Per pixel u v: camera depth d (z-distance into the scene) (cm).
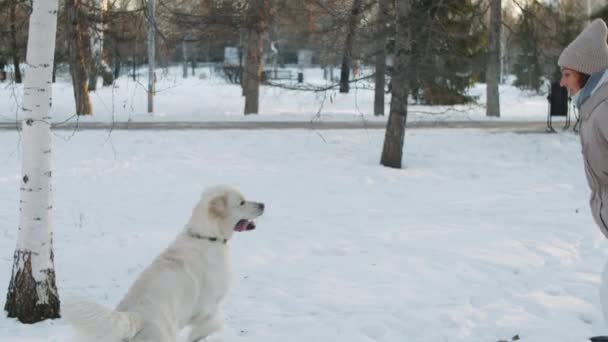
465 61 1714
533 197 1346
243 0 1405
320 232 990
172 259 485
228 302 661
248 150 1770
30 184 595
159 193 1278
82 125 2064
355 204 1238
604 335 563
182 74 6212
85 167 1480
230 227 516
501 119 2631
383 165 1689
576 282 736
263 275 761
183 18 1229
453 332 577
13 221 1038
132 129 2006
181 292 468
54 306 606
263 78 1653
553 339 556
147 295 443
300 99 3638
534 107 3725
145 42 1131
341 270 784
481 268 796
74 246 891
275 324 595
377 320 605
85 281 733
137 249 879
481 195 1366
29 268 596
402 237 959
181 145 1764
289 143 1873
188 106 3284
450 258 840
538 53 1869
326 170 1587
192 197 1249
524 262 824
